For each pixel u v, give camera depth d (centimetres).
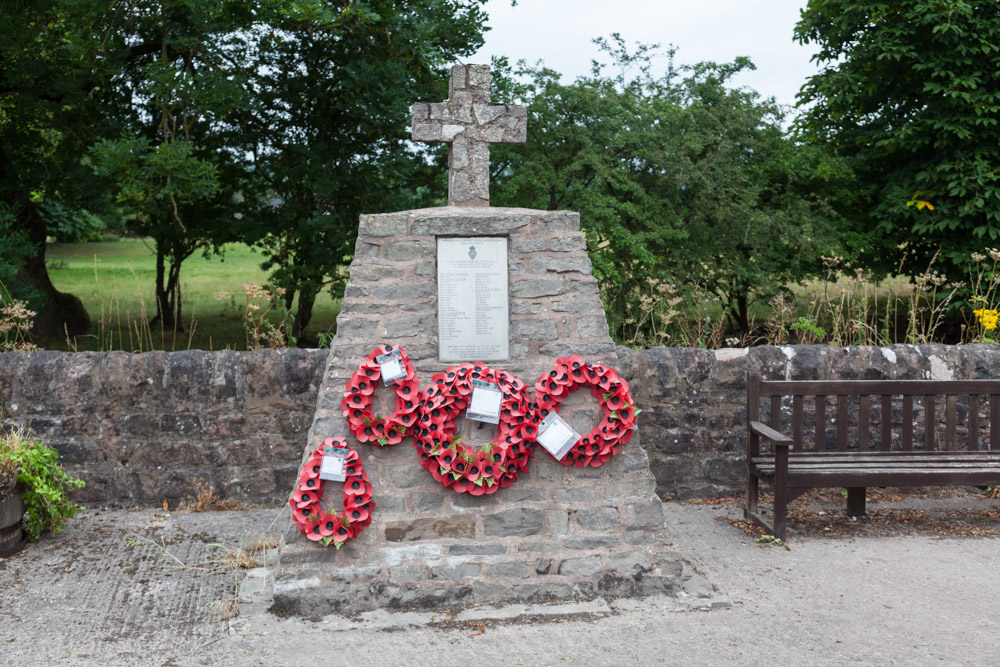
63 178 1206
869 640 354
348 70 1096
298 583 384
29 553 454
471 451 399
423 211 413
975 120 1041
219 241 1293
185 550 463
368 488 391
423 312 407
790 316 795
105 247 2919
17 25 1021
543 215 416
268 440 545
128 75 1159
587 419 410
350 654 342
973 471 488
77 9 919
